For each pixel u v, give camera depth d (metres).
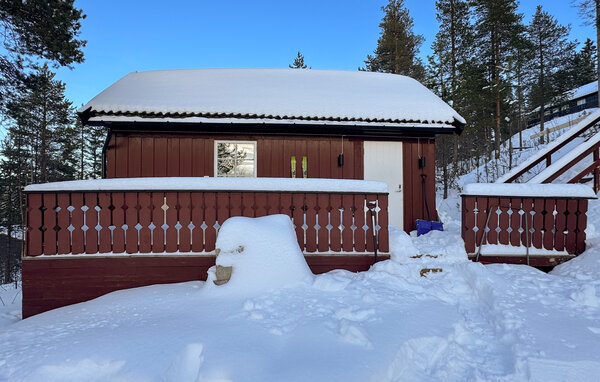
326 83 8.27
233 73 8.66
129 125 6.46
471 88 21.80
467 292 3.66
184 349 2.36
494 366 2.48
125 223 4.22
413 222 7.17
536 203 4.65
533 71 31.30
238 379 2.00
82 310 3.50
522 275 3.97
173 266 4.22
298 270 3.67
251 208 4.40
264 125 6.63
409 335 2.62
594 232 5.13
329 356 2.27
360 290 3.46
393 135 7.23
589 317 3.00
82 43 9.84
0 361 2.34
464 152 26.86
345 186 4.47
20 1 8.29
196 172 6.91
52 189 4.07
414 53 26.83
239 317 2.93
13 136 23.72
